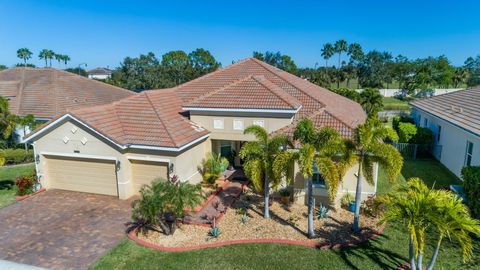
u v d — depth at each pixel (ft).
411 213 32.37
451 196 35.29
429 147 93.30
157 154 62.44
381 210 51.72
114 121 68.33
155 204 44.32
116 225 53.36
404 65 339.98
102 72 457.27
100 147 63.77
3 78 125.18
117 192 65.82
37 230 51.93
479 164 63.16
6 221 55.11
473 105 82.64
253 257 42.96
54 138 66.49
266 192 53.26
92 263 42.73
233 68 99.25
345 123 62.54
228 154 82.69
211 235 48.70
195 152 69.15
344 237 47.67
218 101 71.97
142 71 298.76
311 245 45.65
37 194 67.10
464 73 313.94
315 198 59.31
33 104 105.50
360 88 350.84
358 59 374.02
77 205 61.62
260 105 68.13
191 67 331.16
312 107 75.56
